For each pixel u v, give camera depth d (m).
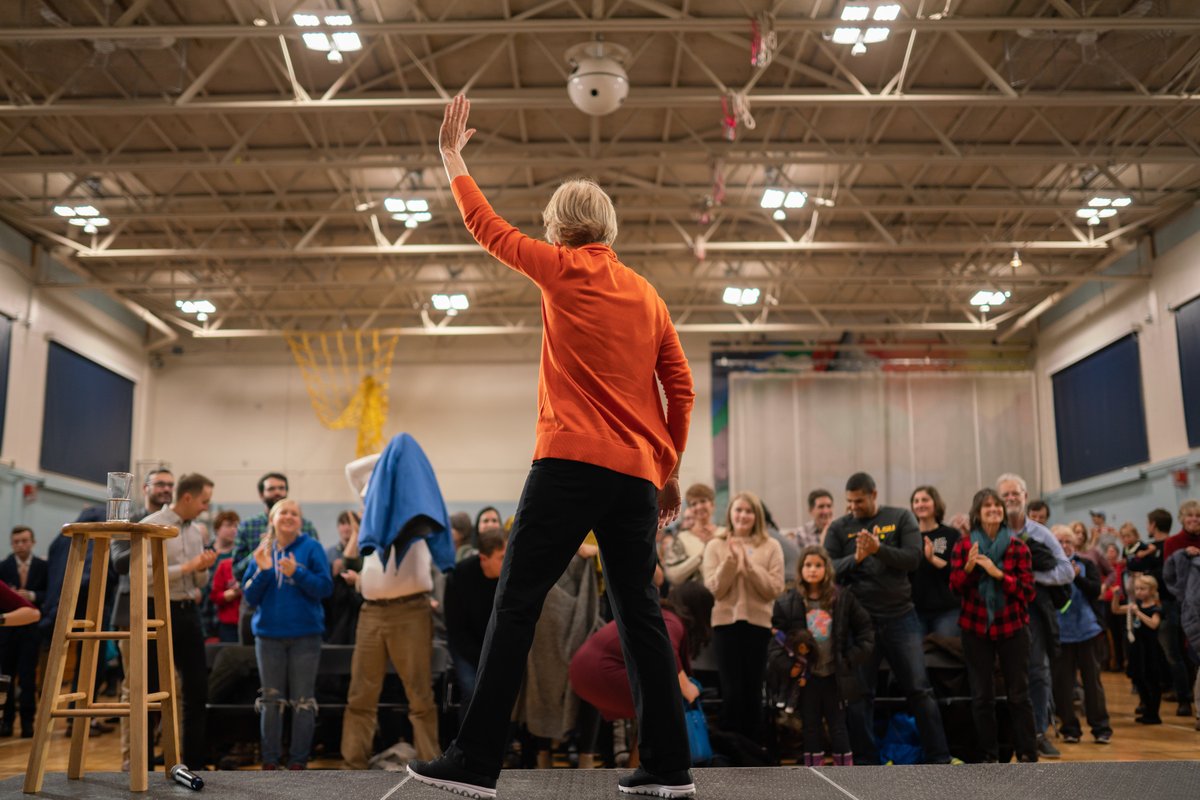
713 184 11.83
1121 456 14.23
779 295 15.77
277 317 16.75
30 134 11.35
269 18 9.21
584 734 5.06
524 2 9.20
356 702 5.09
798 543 7.52
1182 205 12.65
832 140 11.86
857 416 16.70
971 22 8.23
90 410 14.84
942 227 14.37
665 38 9.77
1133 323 13.88
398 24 8.23
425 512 5.00
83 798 2.34
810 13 9.25
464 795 2.05
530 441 16.67
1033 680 5.76
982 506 5.04
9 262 12.86
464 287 15.76
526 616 2.04
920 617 5.94
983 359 16.89
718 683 5.97
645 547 2.14
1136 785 2.28
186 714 4.68
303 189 13.12
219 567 7.37
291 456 16.56
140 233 14.02
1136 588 8.14
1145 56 9.23
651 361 2.23
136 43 8.72
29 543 9.51
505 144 11.45
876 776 2.39
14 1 8.63
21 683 7.86
